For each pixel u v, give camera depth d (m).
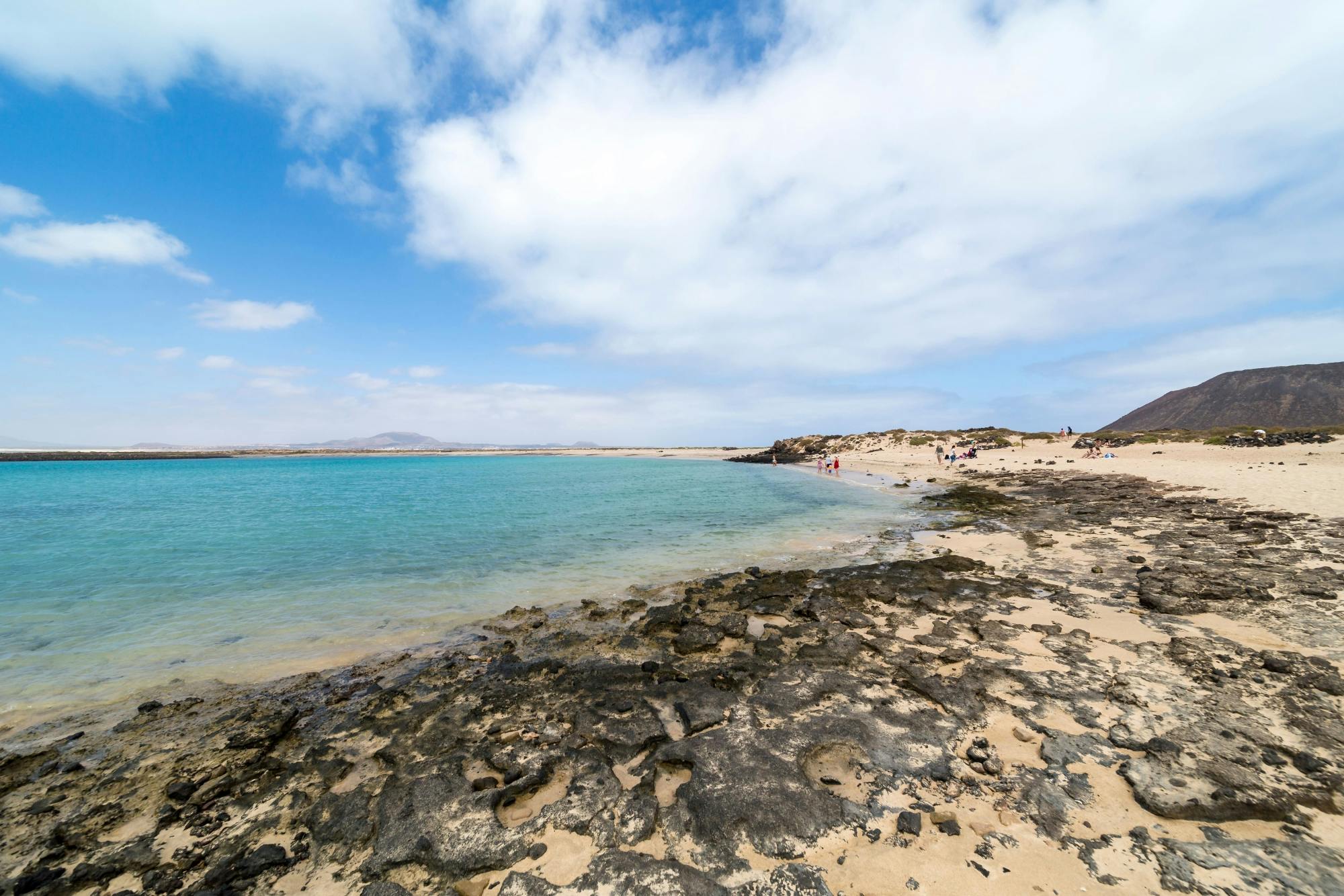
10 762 5.85
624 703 6.66
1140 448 46.09
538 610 11.14
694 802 4.59
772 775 4.89
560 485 44.91
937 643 8.09
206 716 6.89
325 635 9.92
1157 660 6.88
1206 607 8.60
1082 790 4.45
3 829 4.79
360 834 4.52
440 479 55.09
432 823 4.54
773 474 57.19
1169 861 3.64
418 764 5.54
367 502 31.72
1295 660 6.45
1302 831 3.81
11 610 11.51
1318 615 7.90
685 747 5.44
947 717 5.85
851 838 4.11
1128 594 9.82
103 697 7.57
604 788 4.91
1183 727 5.22
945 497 28.14
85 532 21.42
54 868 4.27
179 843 4.54
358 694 7.47
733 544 17.64
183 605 11.80
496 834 4.37
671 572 14.09
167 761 5.84
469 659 8.65
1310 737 4.91
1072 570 11.81
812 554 15.62
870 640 8.37
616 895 3.69
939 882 3.65
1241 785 4.27
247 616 11.05
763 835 4.18
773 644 8.51
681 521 23.00
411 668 8.41
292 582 13.68
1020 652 7.46
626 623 10.16
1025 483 31.45
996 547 14.94
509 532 20.70
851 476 47.88
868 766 5.04
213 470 76.00
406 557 16.30
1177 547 12.75
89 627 10.46
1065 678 6.52
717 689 6.91
